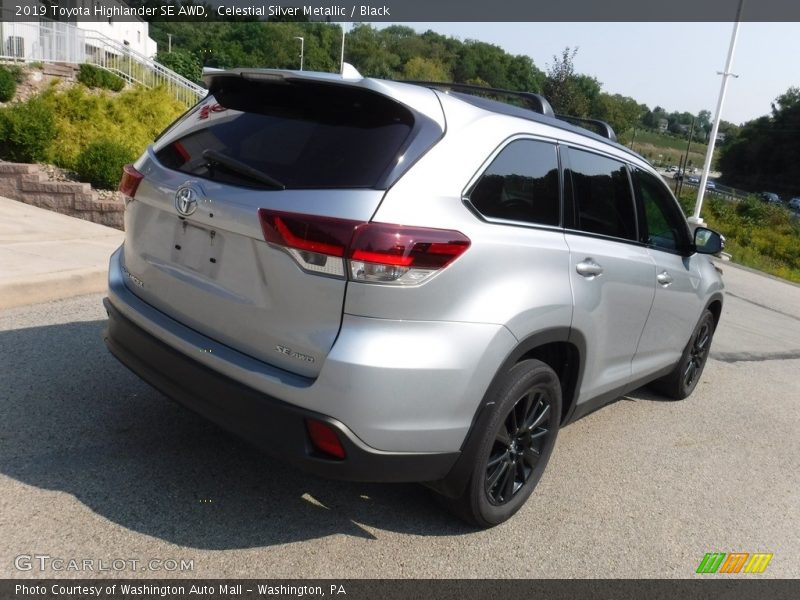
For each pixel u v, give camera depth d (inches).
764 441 202.8
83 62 652.7
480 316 108.9
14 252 247.8
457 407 108.3
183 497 123.6
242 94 124.3
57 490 119.4
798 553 140.3
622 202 157.8
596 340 142.3
